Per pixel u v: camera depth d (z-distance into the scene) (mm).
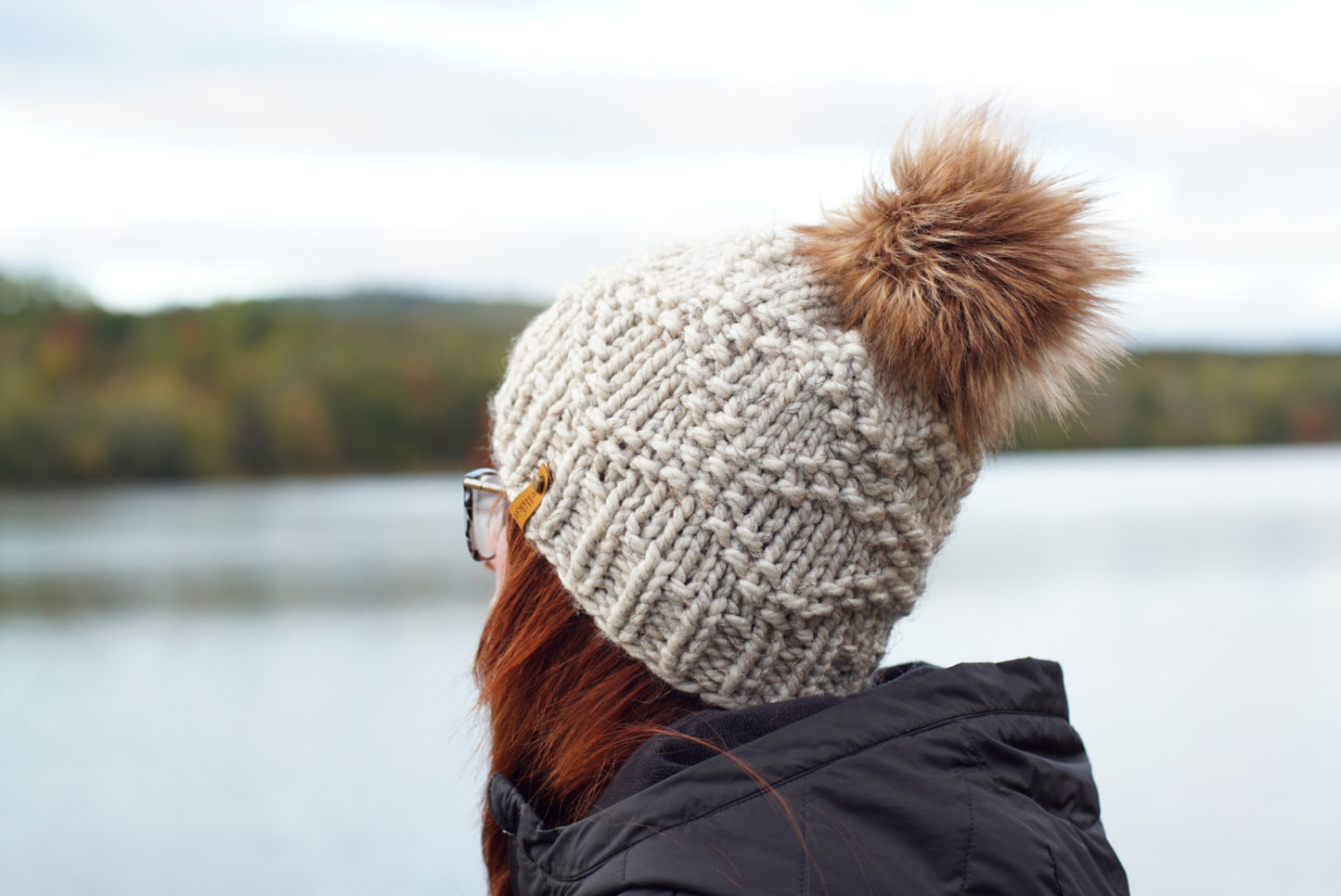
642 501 1024
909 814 902
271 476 38031
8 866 5074
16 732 7453
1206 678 8234
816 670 1053
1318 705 7418
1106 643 9445
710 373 1019
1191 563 14469
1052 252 1015
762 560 997
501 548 1256
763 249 1100
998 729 993
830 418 1008
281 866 5000
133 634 10672
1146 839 5168
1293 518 20516
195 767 6559
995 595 11906
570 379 1081
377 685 8461
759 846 885
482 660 1206
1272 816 5324
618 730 1073
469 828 5465
